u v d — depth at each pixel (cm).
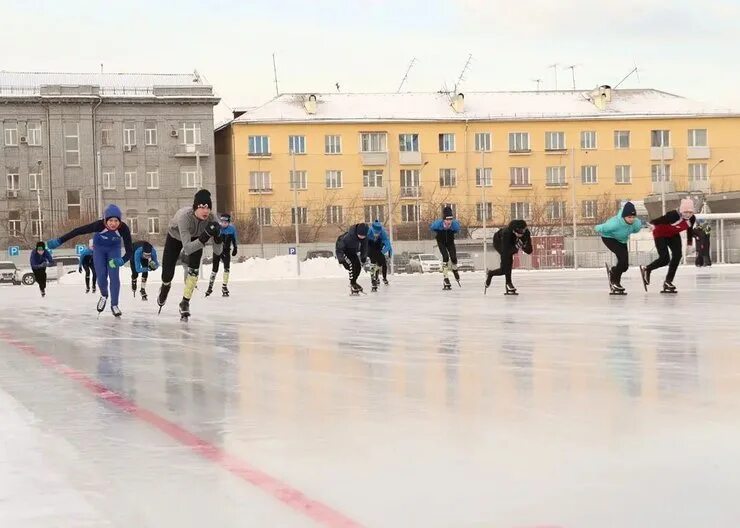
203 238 1462
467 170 8162
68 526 367
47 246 1559
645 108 8400
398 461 460
